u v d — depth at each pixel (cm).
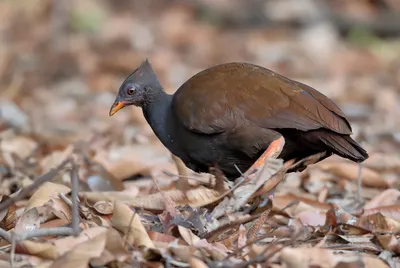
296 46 2805
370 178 1223
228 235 885
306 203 1085
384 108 2009
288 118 908
